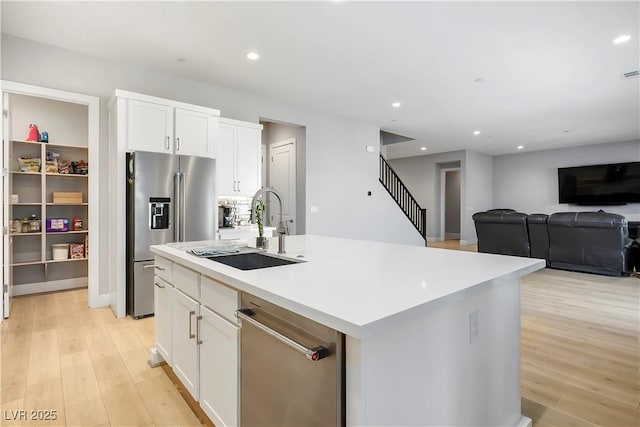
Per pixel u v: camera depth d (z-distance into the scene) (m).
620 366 2.32
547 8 2.76
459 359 1.25
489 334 1.43
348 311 0.92
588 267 5.23
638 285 4.57
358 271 1.45
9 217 3.39
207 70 4.03
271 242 2.53
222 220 4.38
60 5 2.73
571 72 4.07
